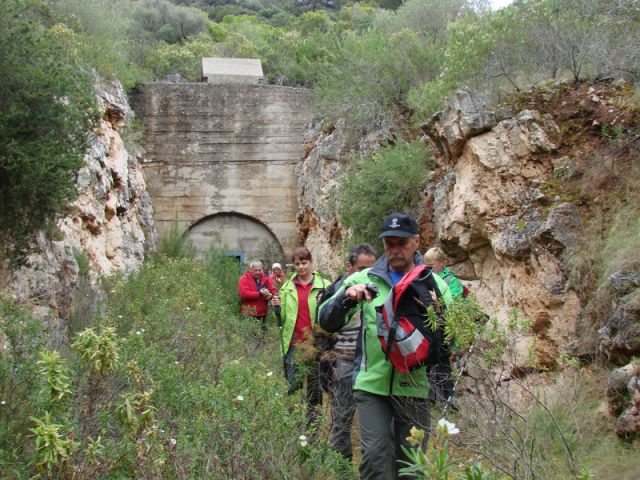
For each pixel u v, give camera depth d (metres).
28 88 8.19
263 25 45.25
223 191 20.89
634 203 6.98
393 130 14.48
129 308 9.02
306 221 18.92
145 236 19.03
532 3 10.99
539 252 7.50
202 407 4.48
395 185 11.40
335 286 5.42
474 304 4.12
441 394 5.06
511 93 9.28
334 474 4.63
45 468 3.63
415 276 4.24
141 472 3.78
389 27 22.89
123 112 17.38
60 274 10.57
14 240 8.65
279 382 5.38
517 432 4.07
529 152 8.42
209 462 4.00
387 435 4.32
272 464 4.23
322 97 17.14
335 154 16.55
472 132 8.96
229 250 20.92
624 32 9.03
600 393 5.82
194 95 21.12
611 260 6.55
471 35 11.62
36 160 8.00
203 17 39.53
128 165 18.34
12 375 4.93
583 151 8.10
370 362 4.42
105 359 4.31
